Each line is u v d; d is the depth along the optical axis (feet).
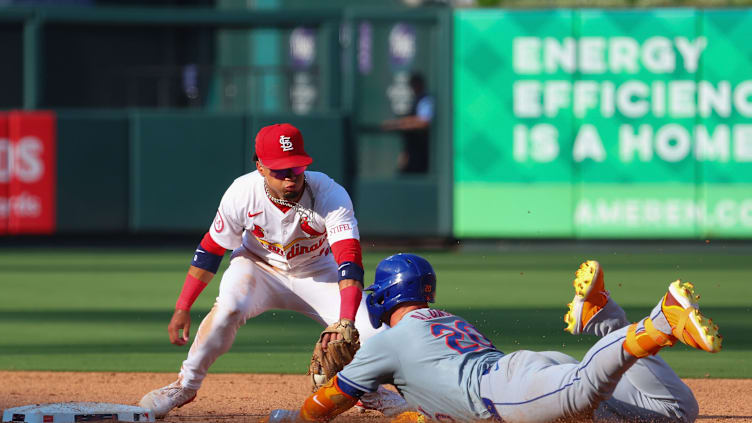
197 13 164.96
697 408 47.98
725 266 142.31
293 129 50.14
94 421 49.90
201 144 161.99
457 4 187.83
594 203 161.27
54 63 196.44
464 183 163.32
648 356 42.91
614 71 159.22
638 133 159.74
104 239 168.86
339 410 47.50
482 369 44.57
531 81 160.56
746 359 76.89
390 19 163.22
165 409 54.24
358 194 165.78
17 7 162.71
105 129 161.17
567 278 129.08
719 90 158.30
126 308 105.70
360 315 53.62
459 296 112.16
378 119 206.28
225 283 54.13
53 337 87.76
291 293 55.42
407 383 45.78
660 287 119.55
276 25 165.27
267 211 52.03
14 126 159.94
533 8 159.63
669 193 160.04
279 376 70.49
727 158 159.22
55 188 160.97
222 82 200.34
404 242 171.42
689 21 157.58
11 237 168.25
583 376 41.70
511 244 163.94
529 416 43.09
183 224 162.91
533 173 161.79
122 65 201.46
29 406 51.75
